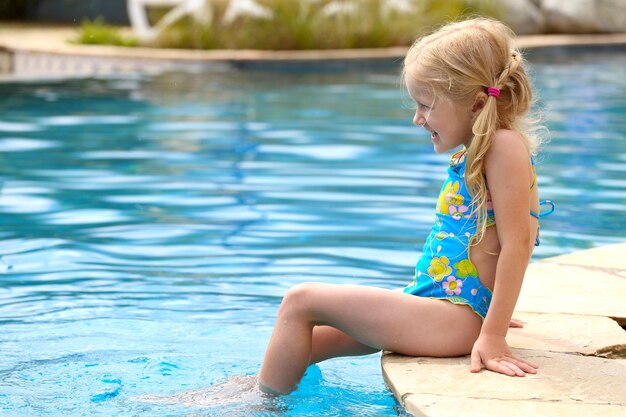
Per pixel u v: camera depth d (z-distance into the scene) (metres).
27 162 7.21
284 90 11.20
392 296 2.99
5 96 10.52
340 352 3.19
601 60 14.21
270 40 14.32
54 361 3.43
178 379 3.27
